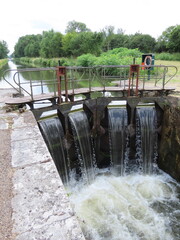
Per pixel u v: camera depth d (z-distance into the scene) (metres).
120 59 16.72
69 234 1.48
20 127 3.67
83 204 5.45
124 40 38.81
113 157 7.18
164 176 6.67
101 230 4.59
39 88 13.81
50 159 2.52
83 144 6.61
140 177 6.79
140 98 6.80
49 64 35.38
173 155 6.33
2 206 1.76
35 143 2.98
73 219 1.61
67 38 37.66
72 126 6.14
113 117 6.93
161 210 5.22
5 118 4.24
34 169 2.30
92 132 6.91
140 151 7.17
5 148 2.83
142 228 4.68
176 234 4.55
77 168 6.75
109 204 5.45
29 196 1.88
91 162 7.02
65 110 6.00
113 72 15.54
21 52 86.25
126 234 4.51
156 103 6.84
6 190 1.96
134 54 20.20
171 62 20.39
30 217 1.64
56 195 1.89
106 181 6.61
